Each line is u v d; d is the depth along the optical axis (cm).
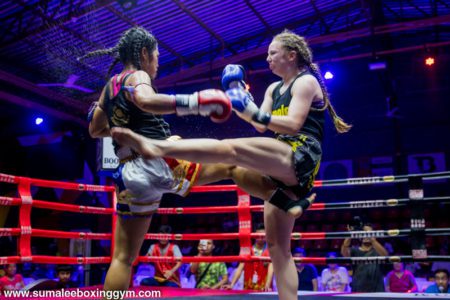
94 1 932
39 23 1002
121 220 243
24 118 1416
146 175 225
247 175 242
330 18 1209
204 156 206
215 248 1274
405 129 1361
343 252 599
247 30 1205
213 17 1097
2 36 1052
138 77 222
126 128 212
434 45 1140
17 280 645
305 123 238
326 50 1295
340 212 1380
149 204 235
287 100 239
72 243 1026
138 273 941
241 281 639
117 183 239
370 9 1089
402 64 1365
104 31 1049
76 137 1392
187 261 439
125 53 244
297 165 225
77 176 1392
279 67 250
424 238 370
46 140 1430
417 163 1330
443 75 1327
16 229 388
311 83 234
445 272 568
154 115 239
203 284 566
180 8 1023
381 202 382
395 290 603
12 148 1472
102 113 261
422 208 372
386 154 1368
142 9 1000
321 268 1070
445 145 1308
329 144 1445
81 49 1095
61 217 1393
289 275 258
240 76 232
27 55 1128
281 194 234
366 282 535
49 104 1293
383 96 1384
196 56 1302
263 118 214
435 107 1333
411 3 1134
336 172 1419
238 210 433
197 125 1385
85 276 884
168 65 1338
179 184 236
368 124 1402
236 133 1377
